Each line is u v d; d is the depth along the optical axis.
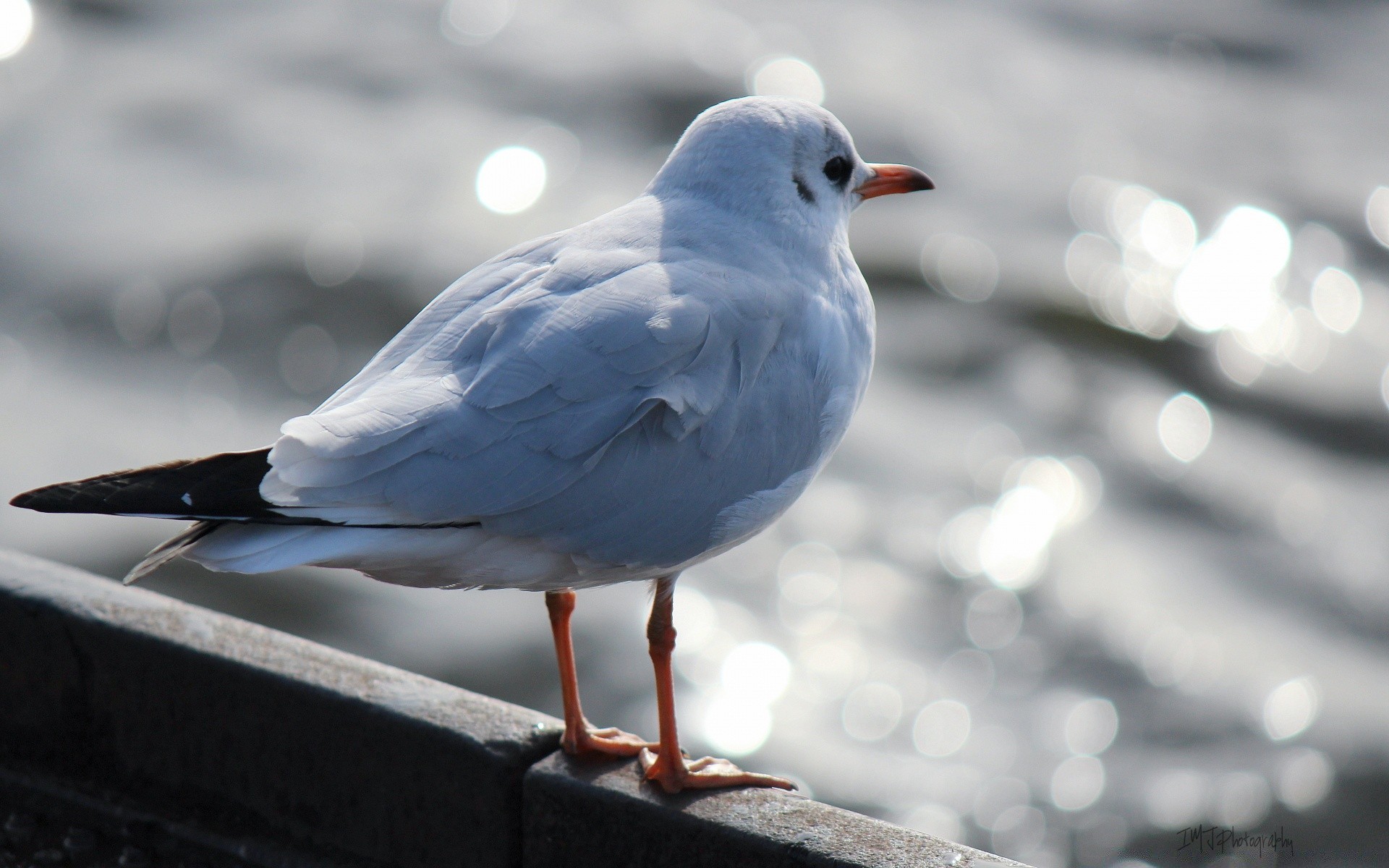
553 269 5.17
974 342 17.91
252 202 19.80
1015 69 24.91
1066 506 15.31
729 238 5.52
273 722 5.56
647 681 12.56
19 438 15.33
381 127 21.84
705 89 22.98
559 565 5.19
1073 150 22.33
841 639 13.09
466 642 13.08
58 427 15.61
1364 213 21.11
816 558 14.03
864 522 14.61
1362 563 15.09
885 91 23.47
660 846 5.17
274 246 18.62
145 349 17.03
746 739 12.02
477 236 19.02
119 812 5.84
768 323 5.33
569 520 4.99
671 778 5.25
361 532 4.71
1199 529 15.36
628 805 5.20
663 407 5.06
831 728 12.23
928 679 12.80
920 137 22.11
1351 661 13.54
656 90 22.91
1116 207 20.70
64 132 21.52
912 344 17.78
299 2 26.22
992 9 27.48
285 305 17.59
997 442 16.19
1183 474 16.11
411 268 18.23
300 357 16.91
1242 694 13.05
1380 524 15.49
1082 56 25.94
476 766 5.31
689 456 5.16
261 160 20.84
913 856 4.85
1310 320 18.97
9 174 20.22
